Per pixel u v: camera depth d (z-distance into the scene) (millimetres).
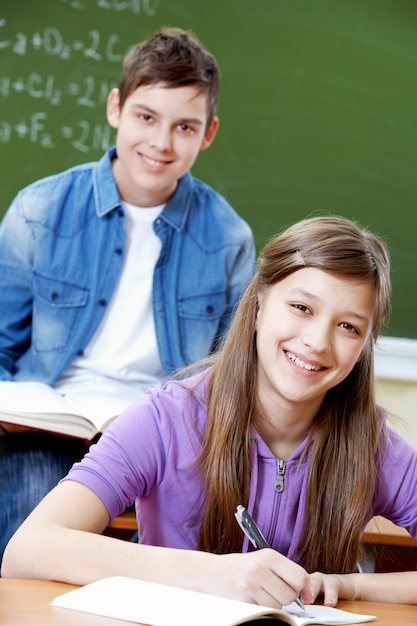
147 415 1557
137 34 3199
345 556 1581
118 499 1461
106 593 1164
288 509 1580
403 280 3260
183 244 2795
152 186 2703
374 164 3270
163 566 1275
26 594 1188
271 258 1546
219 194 3205
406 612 1373
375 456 1641
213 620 1058
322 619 1214
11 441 2379
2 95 3158
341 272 1465
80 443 2398
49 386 2568
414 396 3205
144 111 2676
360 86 3266
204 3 3221
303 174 3250
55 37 3174
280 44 3246
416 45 3279
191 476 1552
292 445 1605
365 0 3266
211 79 2736
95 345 2746
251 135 3234
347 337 1482
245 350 1574
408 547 2297
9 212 2785
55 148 3178
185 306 2777
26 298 2785
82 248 2750
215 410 1567
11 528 2018
